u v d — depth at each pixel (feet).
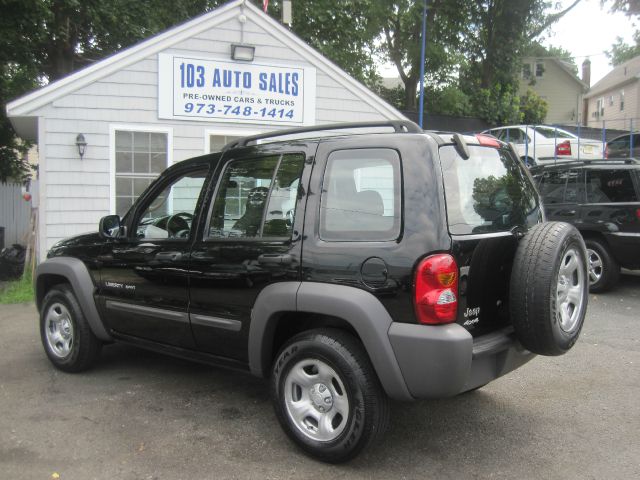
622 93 126.21
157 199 15.29
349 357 10.94
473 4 84.58
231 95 34.86
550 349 11.30
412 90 95.86
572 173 29.07
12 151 60.08
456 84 95.35
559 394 15.31
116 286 15.64
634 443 12.43
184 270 13.74
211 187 13.87
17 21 44.45
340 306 10.86
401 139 11.21
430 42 86.48
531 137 53.67
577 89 139.95
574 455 11.90
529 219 13.15
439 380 10.21
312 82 36.70
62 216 31.81
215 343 13.43
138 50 32.55
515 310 11.25
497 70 87.86
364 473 11.15
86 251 16.57
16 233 52.01
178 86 33.60
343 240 11.32
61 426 13.30
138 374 17.04
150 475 11.07
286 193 12.47
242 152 13.64
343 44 72.90
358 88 37.73
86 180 32.14
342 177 11.71
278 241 12.20
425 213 10.55
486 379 11.26
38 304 18.19
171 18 59.98
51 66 57.88
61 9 50.39
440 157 10.96
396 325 10.53
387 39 92.07
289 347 11.82
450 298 10.36
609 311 24.62
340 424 11.18
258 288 12.31
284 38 35.76
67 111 31.48
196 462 11.58
